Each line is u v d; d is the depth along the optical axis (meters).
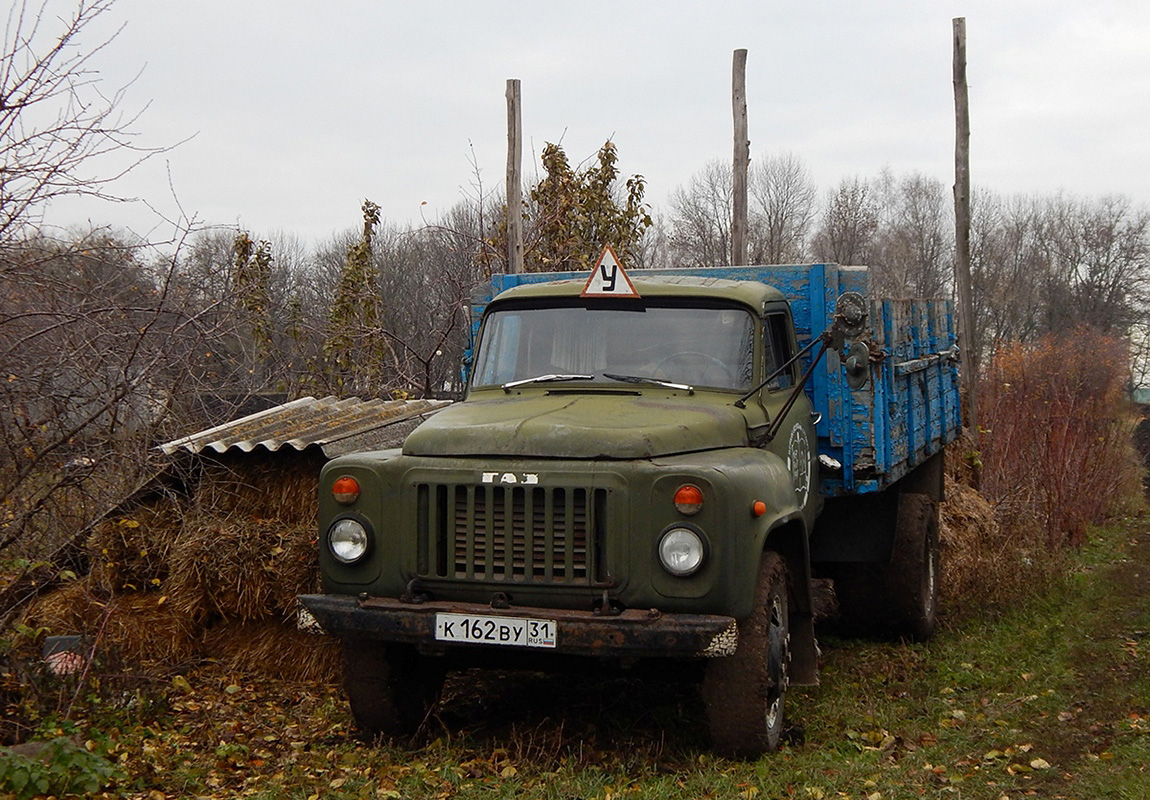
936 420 8.73
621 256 14.59
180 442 7.00
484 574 5.00
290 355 12.40
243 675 6.62
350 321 13.42
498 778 5.02
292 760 5.30
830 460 6.66
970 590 9.27
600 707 6.04
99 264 6.29
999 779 4.95
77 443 6.29
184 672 6.50
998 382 15.47
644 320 6.20
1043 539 12.02
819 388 6.72
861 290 6.64
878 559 7.53
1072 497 13.77
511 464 5.01
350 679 5.44
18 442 6.00
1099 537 14.52
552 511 4.91
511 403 5.76
